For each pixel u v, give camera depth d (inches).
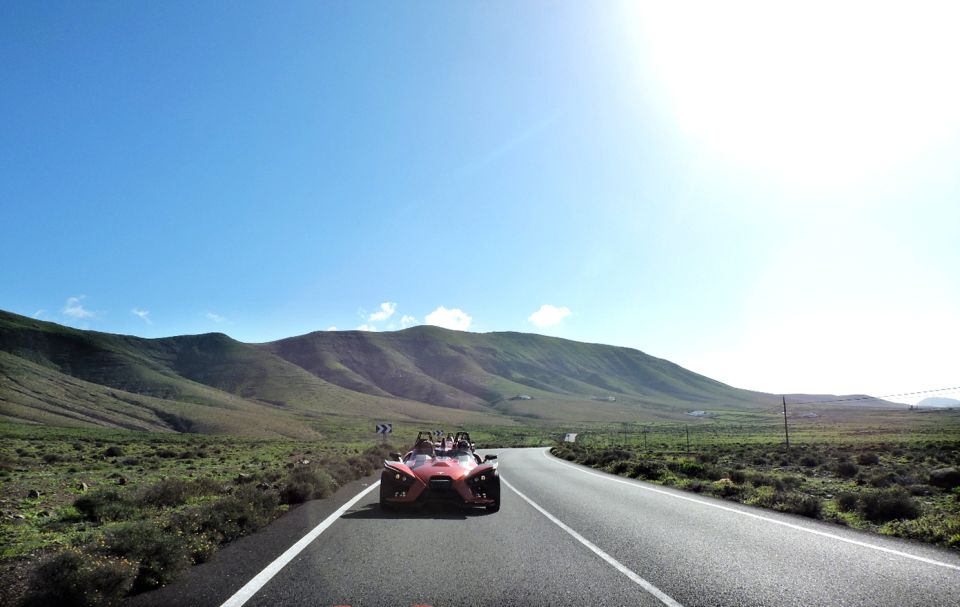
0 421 3351.4
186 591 229.0
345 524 400.8
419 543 332.2
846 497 512.7
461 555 299.7
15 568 277.4
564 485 700.7
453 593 227.9
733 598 223.1
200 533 320.5
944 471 707.4
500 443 2962.6
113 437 2962.6
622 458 1195.9
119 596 213.2
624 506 504.1
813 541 342.6
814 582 247.1
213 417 4734.3
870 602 218.1
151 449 1761.8
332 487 611.5
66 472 887.1
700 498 568.1
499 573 261.6
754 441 2736.2
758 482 738.8
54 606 198.8
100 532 384.2
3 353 5290.4
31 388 4586.6
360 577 252.4
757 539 348.8
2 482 692.1
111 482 735.7
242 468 1002.1
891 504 439.5
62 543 343.3
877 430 3924.7
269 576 253.0
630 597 223.9
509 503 525.0
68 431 3198.8
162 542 246.8
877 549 319.3
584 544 331.0
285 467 949.8
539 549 316.5
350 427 5531.5
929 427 4404.5
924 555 303.6
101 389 5315.0
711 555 302.0
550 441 3216.0
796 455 1430.9
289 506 498.6
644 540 344.2
